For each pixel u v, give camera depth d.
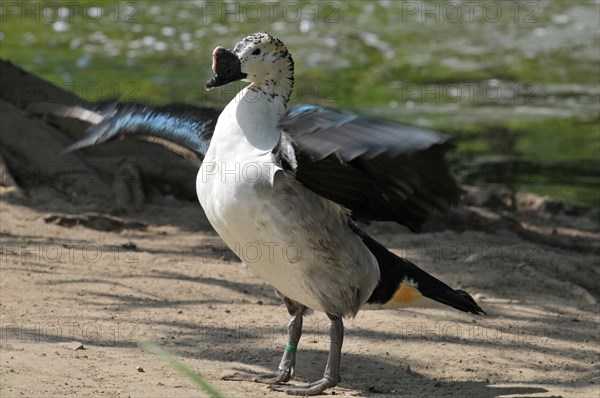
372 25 36.50
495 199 20.00
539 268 14.85
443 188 8.27
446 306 10.48
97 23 35.66
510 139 25.69
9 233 14.31
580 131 26.28
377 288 10.01
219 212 9.30
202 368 9.90
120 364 9.70
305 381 9.94
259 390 9.43
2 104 17.02
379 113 27.34
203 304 12.09
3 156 16.59
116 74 29.44
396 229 16.69
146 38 33.84
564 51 33.94
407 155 7.89
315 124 8.09
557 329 12.17
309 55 32.69
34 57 30.84
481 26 36.66
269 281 9.68
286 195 9.04
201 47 33.09
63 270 12.90
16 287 11.97
